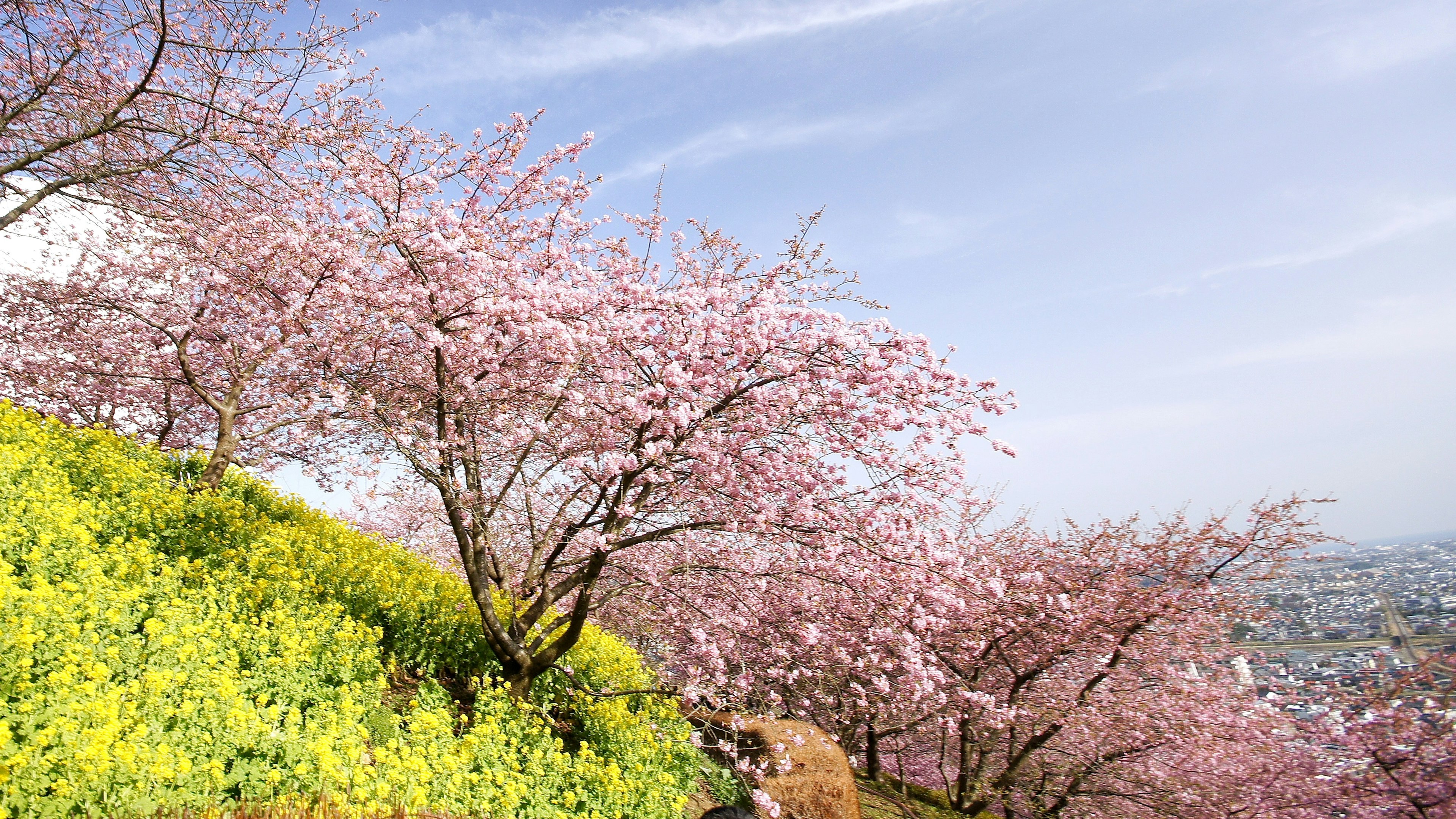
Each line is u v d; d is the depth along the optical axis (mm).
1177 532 13383
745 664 9039
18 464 7766
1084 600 12344
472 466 8281
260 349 10305
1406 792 11578
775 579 8438
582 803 6832
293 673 6090
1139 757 12453
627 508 7781
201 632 5824
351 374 9078
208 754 4645
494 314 7867
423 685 7395
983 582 8266
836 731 12812
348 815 4508
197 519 8867
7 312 12273
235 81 9172
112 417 14102
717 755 9297
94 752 3812
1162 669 12641
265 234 9109
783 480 7852
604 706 8594
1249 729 12867
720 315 7996
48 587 5191
